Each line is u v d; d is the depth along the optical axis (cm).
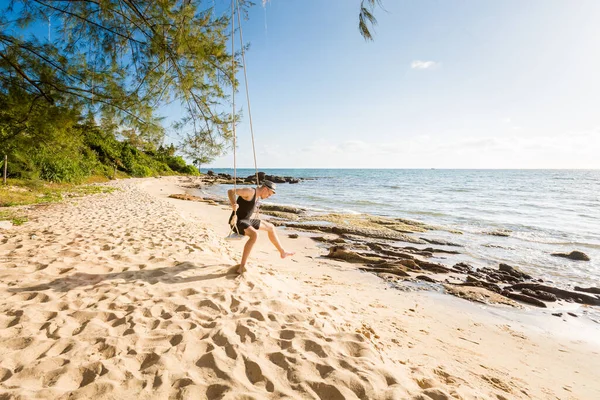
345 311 437
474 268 833
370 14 317
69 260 488
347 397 218
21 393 197
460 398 248
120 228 786
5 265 446
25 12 451
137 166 4347
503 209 2038
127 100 517
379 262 827
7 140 562
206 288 404
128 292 379
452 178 7994
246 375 236
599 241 1162
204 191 3503
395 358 314
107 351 255
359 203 2384
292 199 2698
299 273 688
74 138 607
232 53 477
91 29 476
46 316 309
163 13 453
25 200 1249
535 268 862
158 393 209
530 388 326
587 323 532
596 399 323
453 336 445
